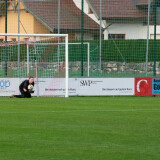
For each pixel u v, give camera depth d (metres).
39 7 113.56
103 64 106.75
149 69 105.62
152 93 70.25
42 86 68.69
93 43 102.56
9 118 43.38
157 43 104.81
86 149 29.95
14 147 30.39
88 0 114.00
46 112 48.12
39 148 30.12
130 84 69.88
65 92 68.62
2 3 118.94
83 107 53.16
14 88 68.38
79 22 112.06
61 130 36.72
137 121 41.97
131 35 115.25
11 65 75.88
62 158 27.58
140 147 30.67
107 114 46.88
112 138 33.56
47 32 112.50
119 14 113.94
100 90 69.31
